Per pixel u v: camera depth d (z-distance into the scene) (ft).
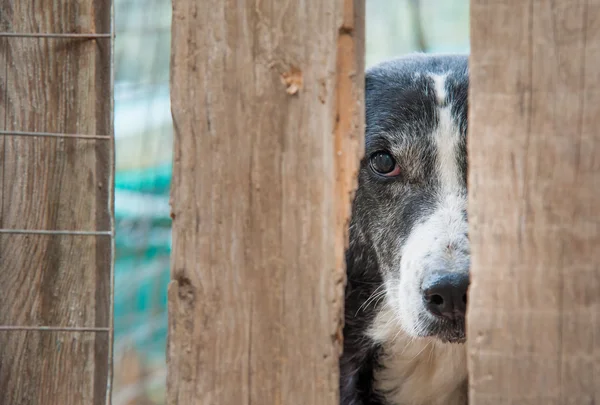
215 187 7.38
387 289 12.50
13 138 8.59
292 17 7.19
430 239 11.31
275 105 7.26
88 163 8.54
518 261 6.67
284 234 7.29
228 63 7.31
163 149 21.66
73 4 8.52
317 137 7.20
